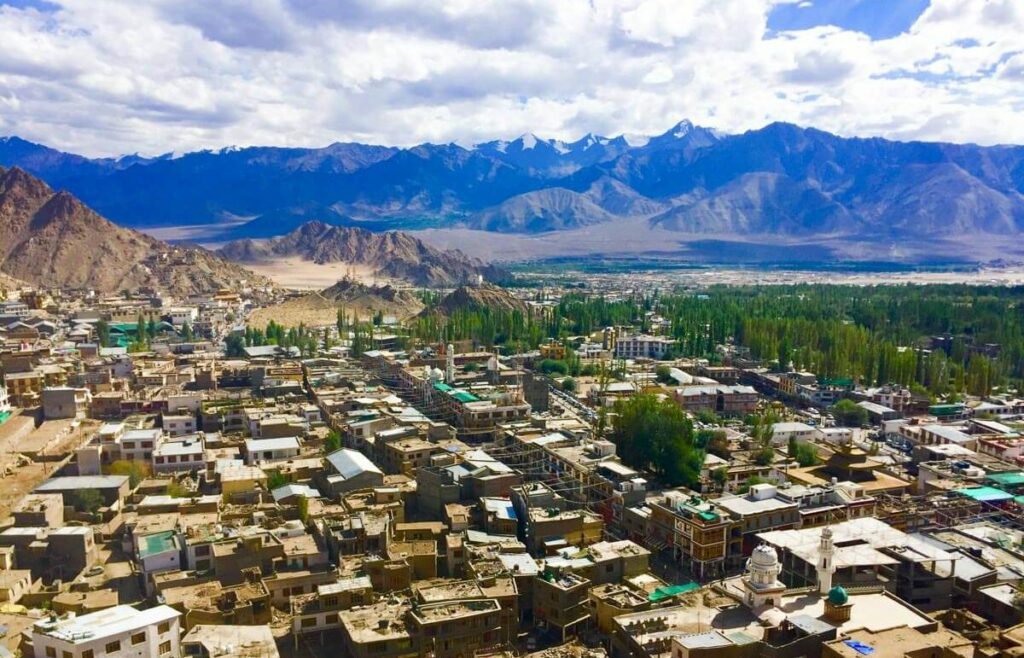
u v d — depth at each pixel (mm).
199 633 123125
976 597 145750
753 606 133125
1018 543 168125
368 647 121438
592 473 196500
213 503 179500
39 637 110812
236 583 147375
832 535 148125
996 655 115938
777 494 182000
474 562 150750
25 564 157375
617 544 158625
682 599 139125
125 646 111438
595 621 140750
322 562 153875
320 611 133625
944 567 150375
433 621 124375
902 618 127562
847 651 112438
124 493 194000
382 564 146500
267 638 122000
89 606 136250
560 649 126562
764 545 152000
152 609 119875
